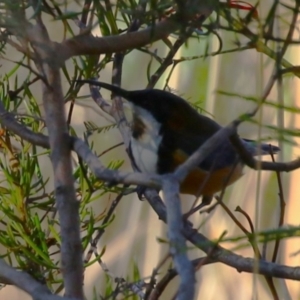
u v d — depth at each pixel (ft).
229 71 20.95
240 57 20.86
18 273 7.29
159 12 8.33
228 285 21.40
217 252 9.75
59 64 8.30
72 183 8.19
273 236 6.86
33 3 8.23
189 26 8.47
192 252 19.43
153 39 8.57
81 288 7.94
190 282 5.37
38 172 11.52
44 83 8.37
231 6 8.69
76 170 11.35
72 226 8.04
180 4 8.05
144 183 6.69
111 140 21.68
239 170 16.15
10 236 10.25
